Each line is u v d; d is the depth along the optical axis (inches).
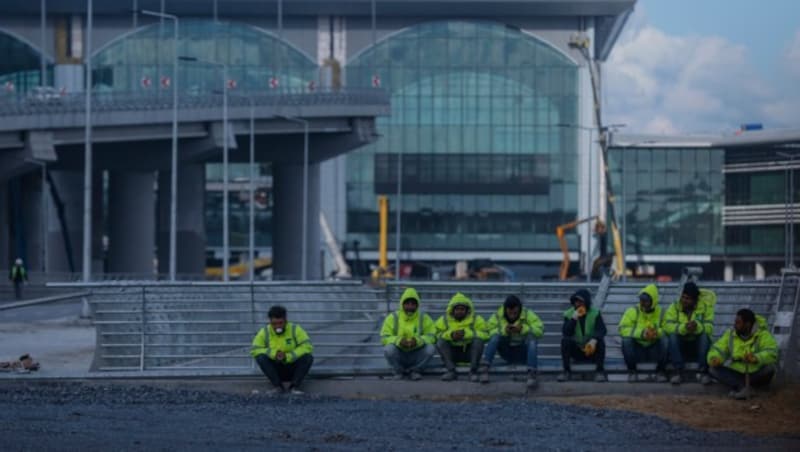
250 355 1209.4
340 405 1067.9
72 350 1675.7
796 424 963.3
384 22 6688.0
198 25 6077.8
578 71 6230.3
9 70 6574.8
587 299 1170.6
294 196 4881.9
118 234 4466.0
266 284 1273.4
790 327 1183.6
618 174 5999.0
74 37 6599.4
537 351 1193.4
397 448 791.1
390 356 1182.9
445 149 6269.7
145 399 1080.8
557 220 6250.0
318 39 6614.2
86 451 749.3
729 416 1010.1
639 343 1171.3
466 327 1177.4
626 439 859.4
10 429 846.5
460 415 989.8
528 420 959.0
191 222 5128.0
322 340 1267.2
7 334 2036.2
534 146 6250.0
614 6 6402.6
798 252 4830.2
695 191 5782.5
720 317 1264.8
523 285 1288.1
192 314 1267.2
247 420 937.5
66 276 3909.9
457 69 6254.9
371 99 4790.8
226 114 3828.7
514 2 6461.6
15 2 6412.4
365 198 6284.5
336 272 5856.3
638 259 5871.1
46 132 3563.0
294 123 4554.6
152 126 3949.3
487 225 6274.6
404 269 6043.3
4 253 4608.8
